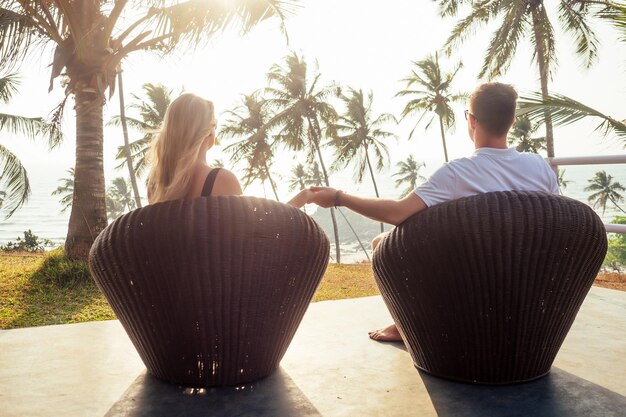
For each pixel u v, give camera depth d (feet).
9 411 5.99
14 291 24.49
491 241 5.95
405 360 7.79
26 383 6.91
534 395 6.42
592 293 12.72
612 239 196.13
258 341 6.59
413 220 6.41
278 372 7.30
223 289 6.07
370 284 35.58
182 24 24.72
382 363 7.65
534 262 6.01
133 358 7.97
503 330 6.34
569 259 6.12
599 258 6.44
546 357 6.79
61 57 29.22
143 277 6.08
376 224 447.83
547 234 5.92
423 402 6.24
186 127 6.53
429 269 6.30
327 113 116.37
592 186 250.37
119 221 6.26
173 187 6.48
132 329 6.67
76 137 32.65
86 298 22.80
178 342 6.40
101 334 9.35
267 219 6.05
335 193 7.08
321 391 6.60
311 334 9.26
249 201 6.10
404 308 6.84
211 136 6.89
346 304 11.68
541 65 65.67
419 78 120.37
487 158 6.50
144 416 5.88
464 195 6.44
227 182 6.70
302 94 115.65
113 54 29.73
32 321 17.49
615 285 42.11
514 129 148.15
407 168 260.83
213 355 6.46
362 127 136.98
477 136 6.75
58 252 33.12
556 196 6.14
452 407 6.09
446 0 74.74
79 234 31.91
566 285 6.28
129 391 6.61
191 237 5.84
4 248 101.55
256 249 6.03
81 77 29.94
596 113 19.76
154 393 6.53
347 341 8.81
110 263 6.17
